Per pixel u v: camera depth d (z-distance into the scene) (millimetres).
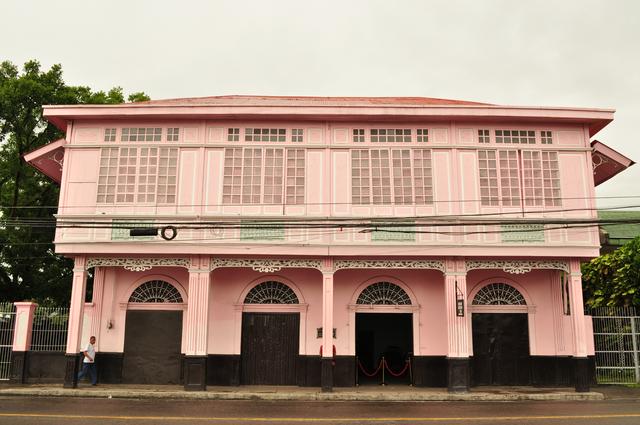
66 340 18859
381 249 17656
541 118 18234
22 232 25578
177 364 18812
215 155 18391
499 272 19391
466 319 17703
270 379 18703
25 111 24625
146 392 16500
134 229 16047
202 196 18094
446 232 17578
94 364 18219
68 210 18000
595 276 22172
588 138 18609
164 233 17156
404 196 18156
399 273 19188
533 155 18453
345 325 18875
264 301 19203
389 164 18344
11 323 19000
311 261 17953
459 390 17109
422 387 18406
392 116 18172
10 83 24000
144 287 19344
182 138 18484
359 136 18531
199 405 15008
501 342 19062
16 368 18375
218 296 19000
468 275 19344
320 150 18422
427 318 18953
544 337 19000
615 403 15727
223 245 17641
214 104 18188
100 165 18312
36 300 26422
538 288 19297
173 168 18297
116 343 18906
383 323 22547
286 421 12602
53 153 19016
